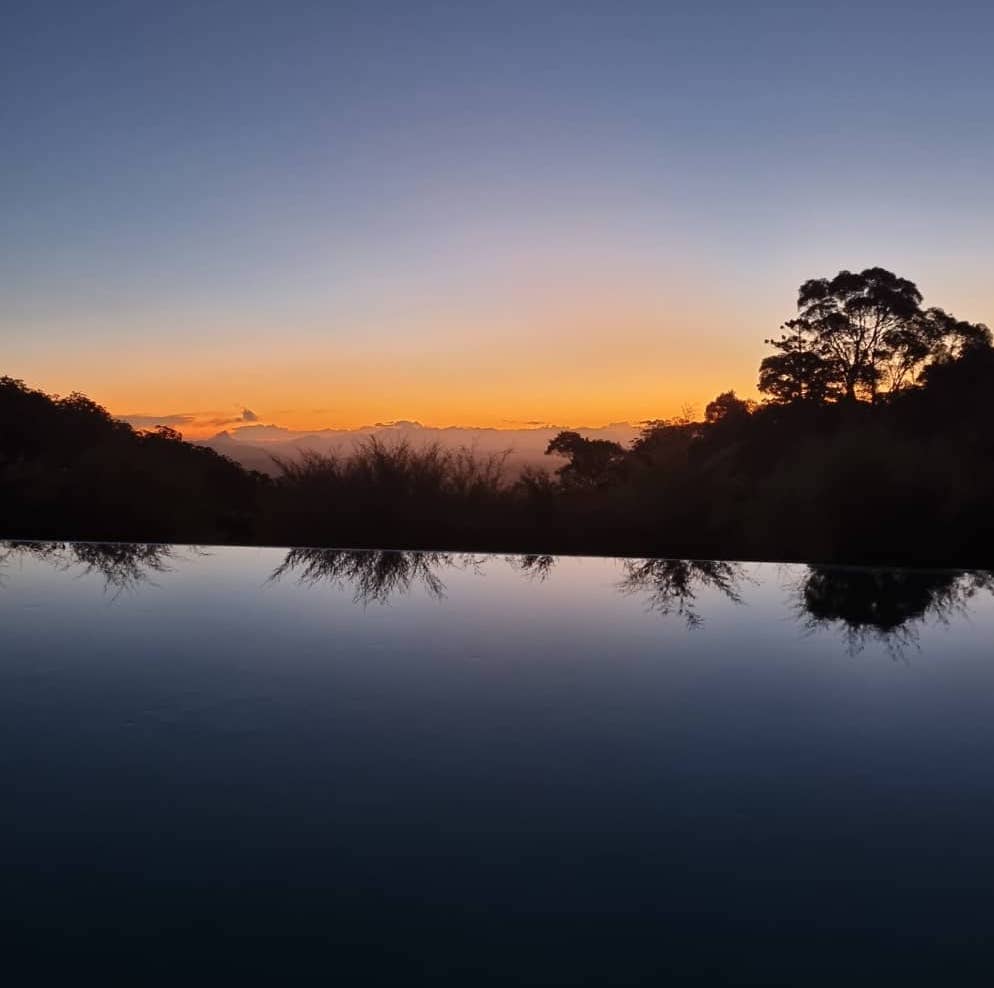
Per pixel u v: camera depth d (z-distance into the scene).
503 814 1.13
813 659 2.12
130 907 0.87
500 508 7.04
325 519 6.67
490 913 0.87
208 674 1.89
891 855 1.02
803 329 19.42
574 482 7.94
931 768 1.33
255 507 7.41
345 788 1.22
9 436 9.97
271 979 0.75
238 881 0.93
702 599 3.10
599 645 2.27
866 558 7.02
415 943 0.81
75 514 7.01
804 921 0.86
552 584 3.45
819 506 7.48
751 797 1.20
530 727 1.53
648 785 1.25
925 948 0.81
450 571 3.82
